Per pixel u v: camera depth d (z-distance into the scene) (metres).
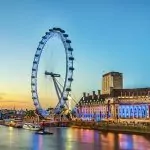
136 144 160.12
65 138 190.50
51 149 147.50
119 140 178.00
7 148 150.50
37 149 147.50
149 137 193.25
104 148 148.62
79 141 175.12
